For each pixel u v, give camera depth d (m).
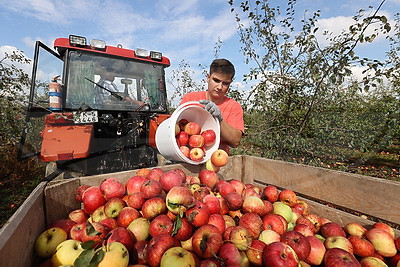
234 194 1.78
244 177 2.60
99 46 3.91
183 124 2.48
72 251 1.22
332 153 5.08
